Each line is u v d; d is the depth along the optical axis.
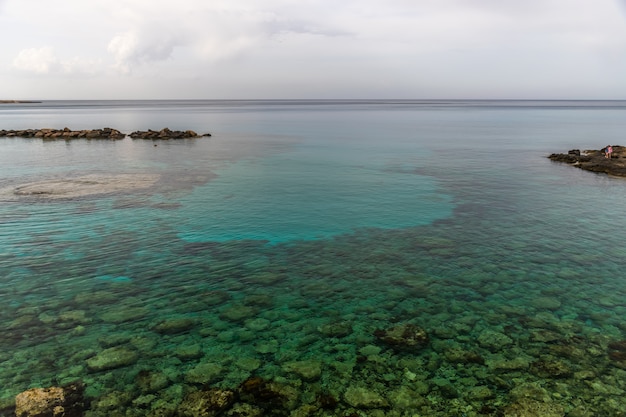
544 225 24.27
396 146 61.53
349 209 27.48
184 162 45.19
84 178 35.69
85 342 13.01
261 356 12.48
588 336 13.45
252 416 10.12
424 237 22.45
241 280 17.42
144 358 12.29
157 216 25.34
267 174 38.91
